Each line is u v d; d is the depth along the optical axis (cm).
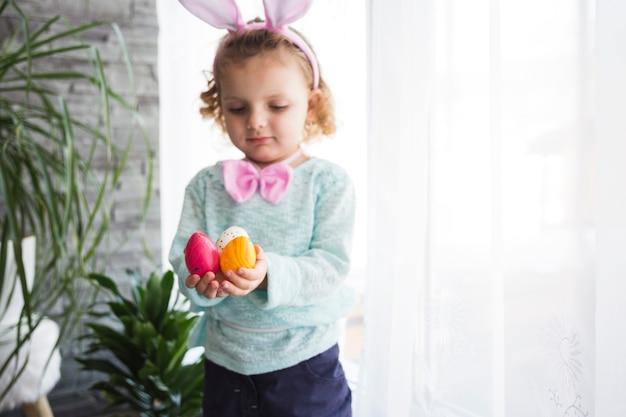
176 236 108
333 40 135
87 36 195
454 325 105
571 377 87
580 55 85
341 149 135
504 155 92
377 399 117
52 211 155
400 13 109
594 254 85
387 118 111
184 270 101
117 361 201
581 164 86
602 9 79
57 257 150
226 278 87
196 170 198
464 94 103
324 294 98
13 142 164
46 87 191
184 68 197
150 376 147
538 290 91
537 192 90
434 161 106
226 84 102
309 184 105
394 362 108
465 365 104
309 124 114
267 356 100
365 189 135
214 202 108
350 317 157
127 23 199
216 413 106
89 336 158
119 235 204
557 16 87
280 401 100
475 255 103
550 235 89
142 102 204
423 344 108
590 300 85
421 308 108
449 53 104
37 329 151
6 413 178
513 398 93
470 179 103
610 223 79
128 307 163
